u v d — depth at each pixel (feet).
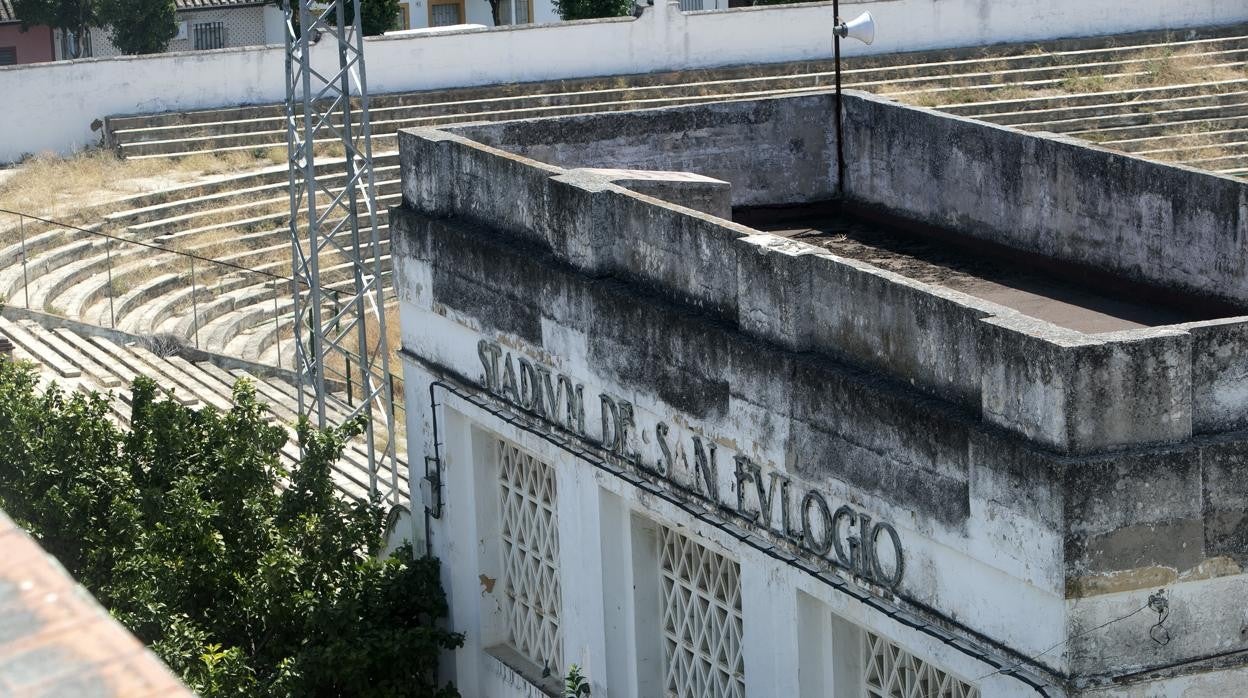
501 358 43.88
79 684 8.29
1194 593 26.76
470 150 45.37
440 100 119.55
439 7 167.94
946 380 29.30
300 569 46.55
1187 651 26.86
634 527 39.70
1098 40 129.59
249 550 47.06
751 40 126.21
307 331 93.76
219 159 112.27
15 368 49.78
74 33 152.46
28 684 8.30
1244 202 35.19
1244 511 26.81
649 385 37.32
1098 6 130.21
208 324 91.91
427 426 48.47
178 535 45.21
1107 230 39.73
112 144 112.98
